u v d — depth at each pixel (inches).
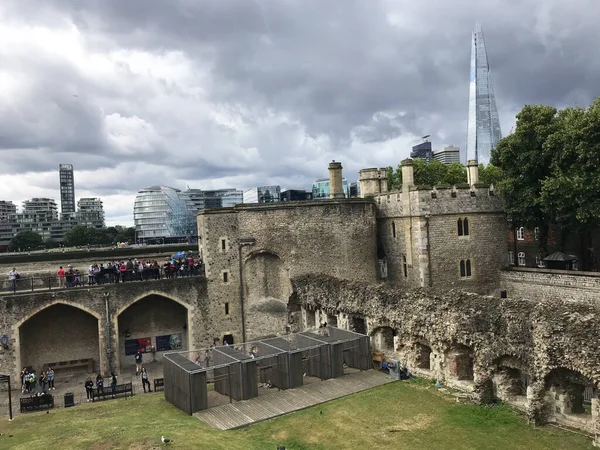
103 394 1050.1
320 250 1455.5
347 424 842.8
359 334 1122.7
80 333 1344.7
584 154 1197.1
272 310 1423.5
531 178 1392.7
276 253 1424.7
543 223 1444.4
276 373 1030.4
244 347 1109.7
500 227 1482.5
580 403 792.9
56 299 1238.3
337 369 1064.2
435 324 999.6
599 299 1167.0
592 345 705.6
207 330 1368.1
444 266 1416.1
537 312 797.9
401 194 1469.0
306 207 1445.6
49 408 1001.5
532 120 1380.4
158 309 1414.9
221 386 1016.2
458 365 971.9
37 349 1306.6
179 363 978.1
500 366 874.1
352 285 1235.2
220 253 1382.9
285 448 740.7
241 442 764.0
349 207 1485.0
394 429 812.0
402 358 1094.4
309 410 916.0
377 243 1592.0
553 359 762.2
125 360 1382.9
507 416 823.1
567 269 1417.3
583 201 1208.2
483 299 919.0
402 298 1087.6
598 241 1610.5
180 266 1391.5
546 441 731.4
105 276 1321.4
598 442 696.4
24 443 770.8
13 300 1208.2
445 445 747.4
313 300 1364.4
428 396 940.6
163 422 847.1
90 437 768.9
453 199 1427.2
